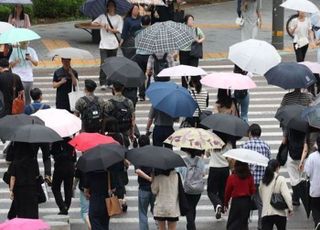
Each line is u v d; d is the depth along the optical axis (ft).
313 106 127.44
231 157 113.70
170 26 163.32
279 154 133.59
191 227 118.21
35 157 117.70
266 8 307.78
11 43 159.02
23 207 115.44
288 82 142.72
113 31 190.19
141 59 179.42
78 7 285.23
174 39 161.68
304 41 203.31
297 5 200.44
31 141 111.96
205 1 322.96
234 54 151.02
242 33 219.20
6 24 171.22
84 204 121.19
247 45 151.84
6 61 151.12
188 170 117.29
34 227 89.51
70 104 151.43
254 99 191.31
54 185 125.08
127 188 140.87
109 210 109.50
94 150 108.88
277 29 231.09
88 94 133.80
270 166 114.32
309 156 120.47
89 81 133.80
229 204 126.82
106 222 110.93
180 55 190.29
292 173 132.67
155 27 163.73
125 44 190.29
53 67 211.61
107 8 190.29
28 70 166.09
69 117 122.83
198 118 136.36
